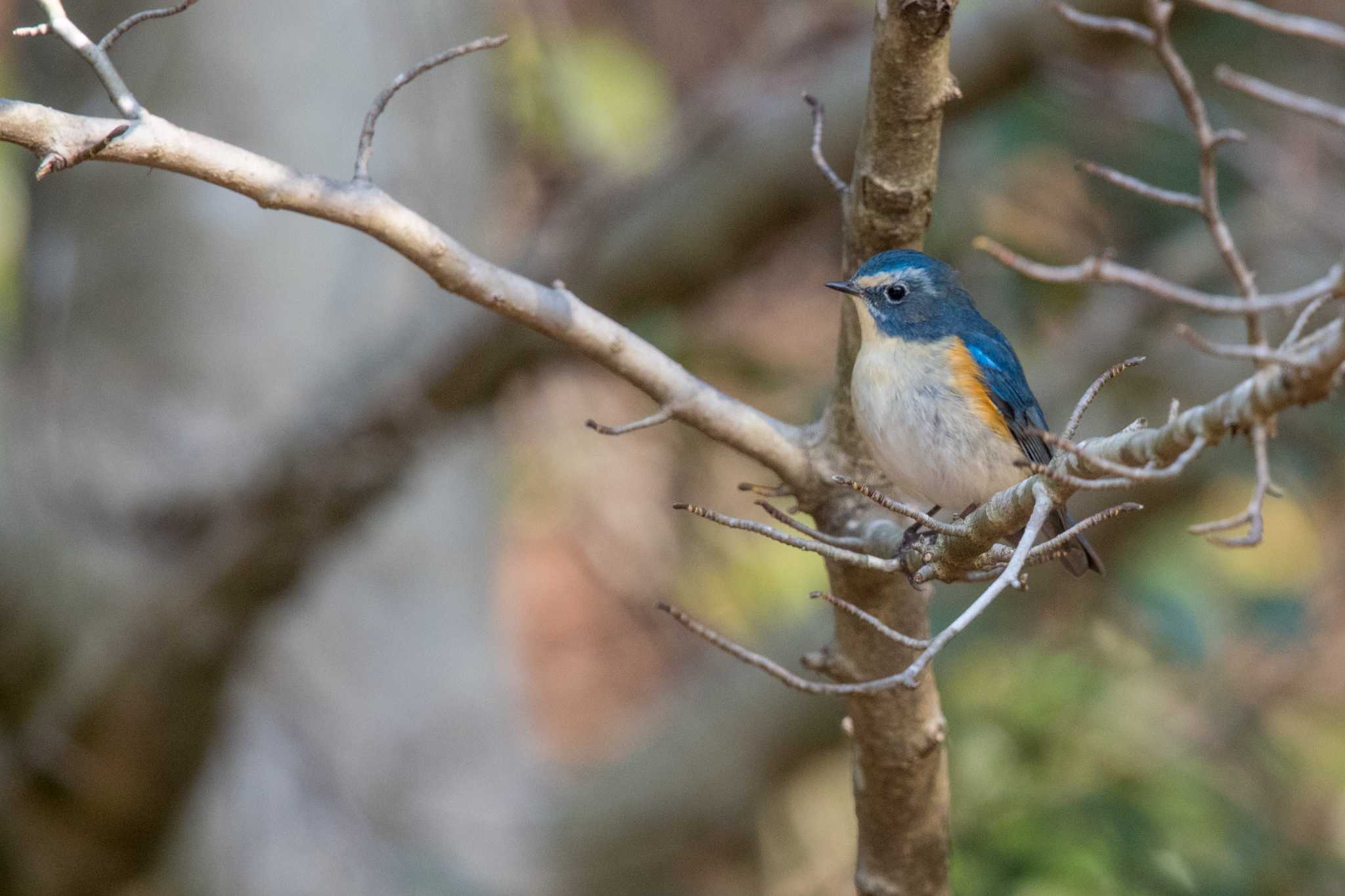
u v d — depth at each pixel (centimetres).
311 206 511
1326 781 1306
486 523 1355
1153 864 1094
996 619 1230
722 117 1097
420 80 1262
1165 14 426
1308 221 1195
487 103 1372
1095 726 1180
